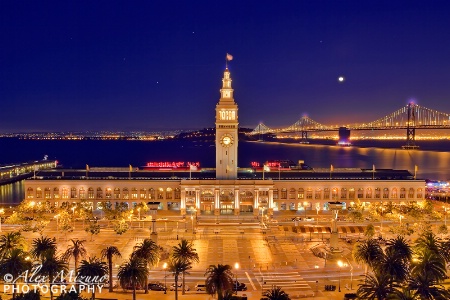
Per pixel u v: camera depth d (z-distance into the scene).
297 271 162.88
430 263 124.75
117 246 189.38
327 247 184.50
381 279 116.69
